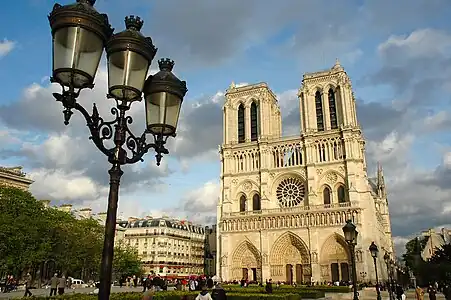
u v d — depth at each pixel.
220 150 145.62
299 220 124.38
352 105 132.50
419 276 83.88
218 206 140.62
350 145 124.69
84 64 10.45
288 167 132.75
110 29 11.03
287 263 123.81
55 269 113.56
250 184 137.12
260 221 129.75
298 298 49.34
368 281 110.56
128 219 188.38
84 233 114.81
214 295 26.67
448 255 77.50
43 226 90.31
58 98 10.52
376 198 145.12
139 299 34.22
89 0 11.08
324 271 117.50
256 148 139.50
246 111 145.12
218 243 137.25
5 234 77.75
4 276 98.69
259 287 81.69
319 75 136.75
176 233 177.88
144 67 11.89
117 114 12.02
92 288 104.56
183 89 13.62
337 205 121.12
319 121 134.62
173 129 13.49
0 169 121.00
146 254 167.12
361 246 113.81
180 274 173.75
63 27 10.27
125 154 11.90
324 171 126.88
